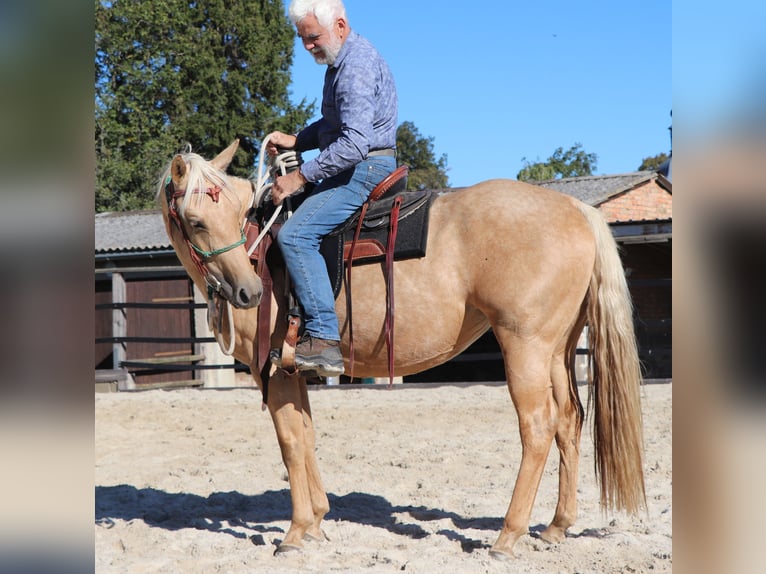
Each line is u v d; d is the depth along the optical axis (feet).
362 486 17.57
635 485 11.92
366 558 11.98
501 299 11.71
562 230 11.87
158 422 27.04
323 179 12.54
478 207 12.17
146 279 49.55
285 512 15.61
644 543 12.59
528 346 11.73
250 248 12.17
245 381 49.52
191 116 99.19
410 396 32.17
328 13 11.96
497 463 19.72
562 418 12.82
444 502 16.05
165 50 98.94
